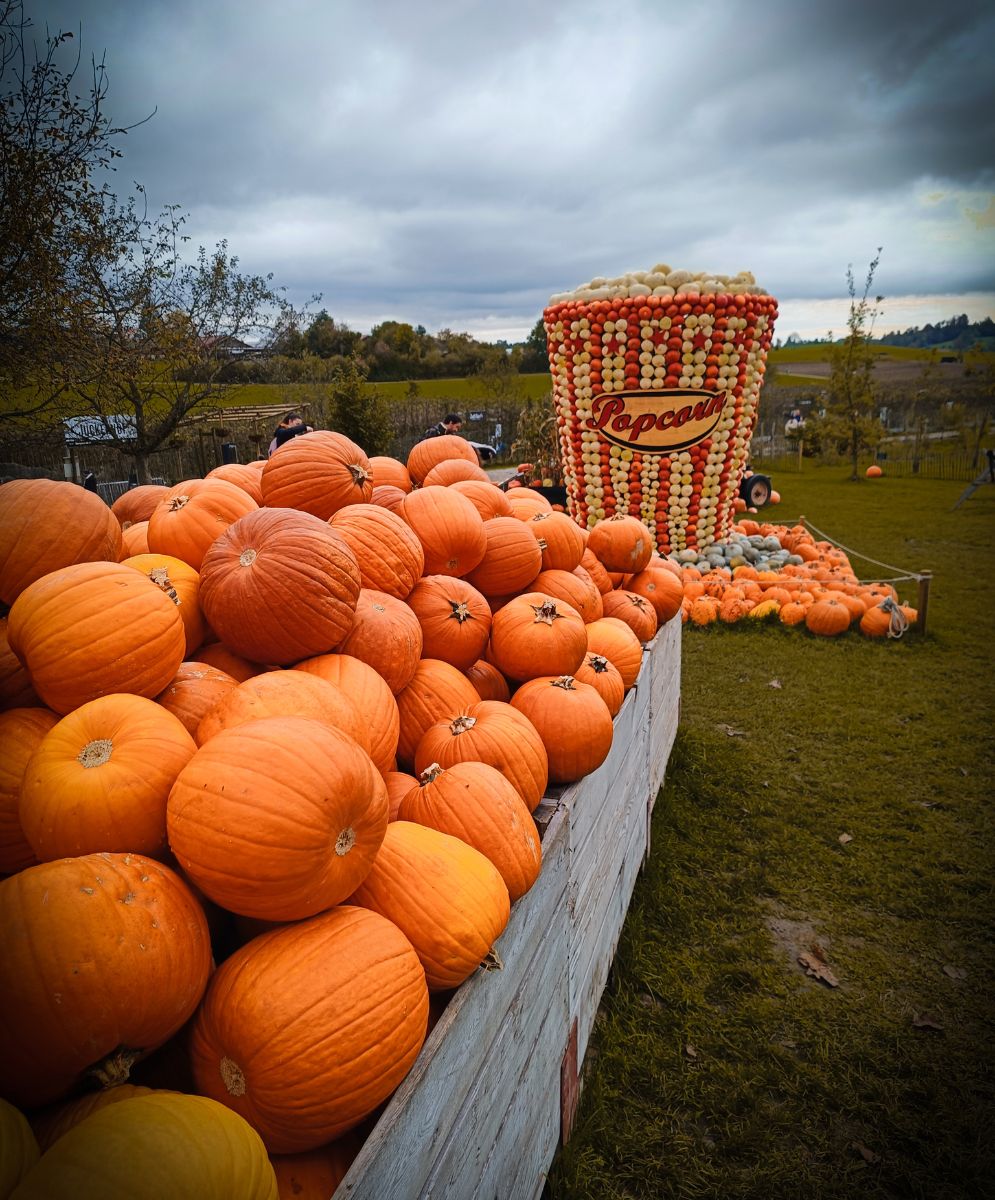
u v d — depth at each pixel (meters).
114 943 1.08
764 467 30.38
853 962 3.25
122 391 11.84
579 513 11.11
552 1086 2.15
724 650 7.75
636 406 9.91
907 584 10.45
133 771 1.35
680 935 3.42
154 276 11.43
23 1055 1.02
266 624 1.83
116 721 1.44
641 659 3.40
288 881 1.25
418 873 1.54
